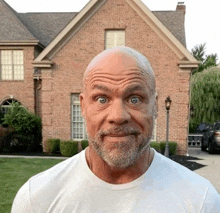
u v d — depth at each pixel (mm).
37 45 13586
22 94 13688
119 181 984
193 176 1084
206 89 17219
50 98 11227
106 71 838
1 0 15164
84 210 951
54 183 1053
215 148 11055
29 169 7875
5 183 6211
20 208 1049
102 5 10680
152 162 1062
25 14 16969
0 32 13648
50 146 11023
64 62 11094
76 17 10703
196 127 20797
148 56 10594
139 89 840
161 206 926
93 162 1029
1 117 13562
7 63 13914
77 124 11453
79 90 11125
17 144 11953
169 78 10555
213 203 963
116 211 936
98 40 10867
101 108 849
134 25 10578
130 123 835
